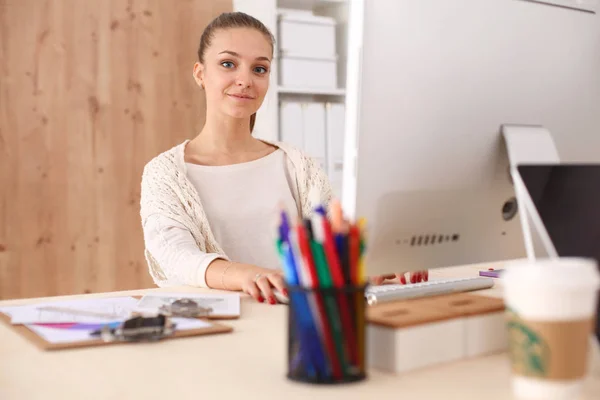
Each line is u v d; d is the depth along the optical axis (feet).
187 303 4.03
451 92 3.70
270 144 7.22
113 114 11.16
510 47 3.91
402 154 3.59
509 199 4.05
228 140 6.91
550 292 2.38
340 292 2.66
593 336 2.93
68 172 10.90
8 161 10.53
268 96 10.62
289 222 2.73
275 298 4.40
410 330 2.86
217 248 6.25
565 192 3.11
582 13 4.24
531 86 4.03
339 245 2.67
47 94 10.73
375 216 3.58
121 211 11.27
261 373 2.87
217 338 3.48
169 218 6.00
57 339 3.37
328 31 11.10
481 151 3.87
